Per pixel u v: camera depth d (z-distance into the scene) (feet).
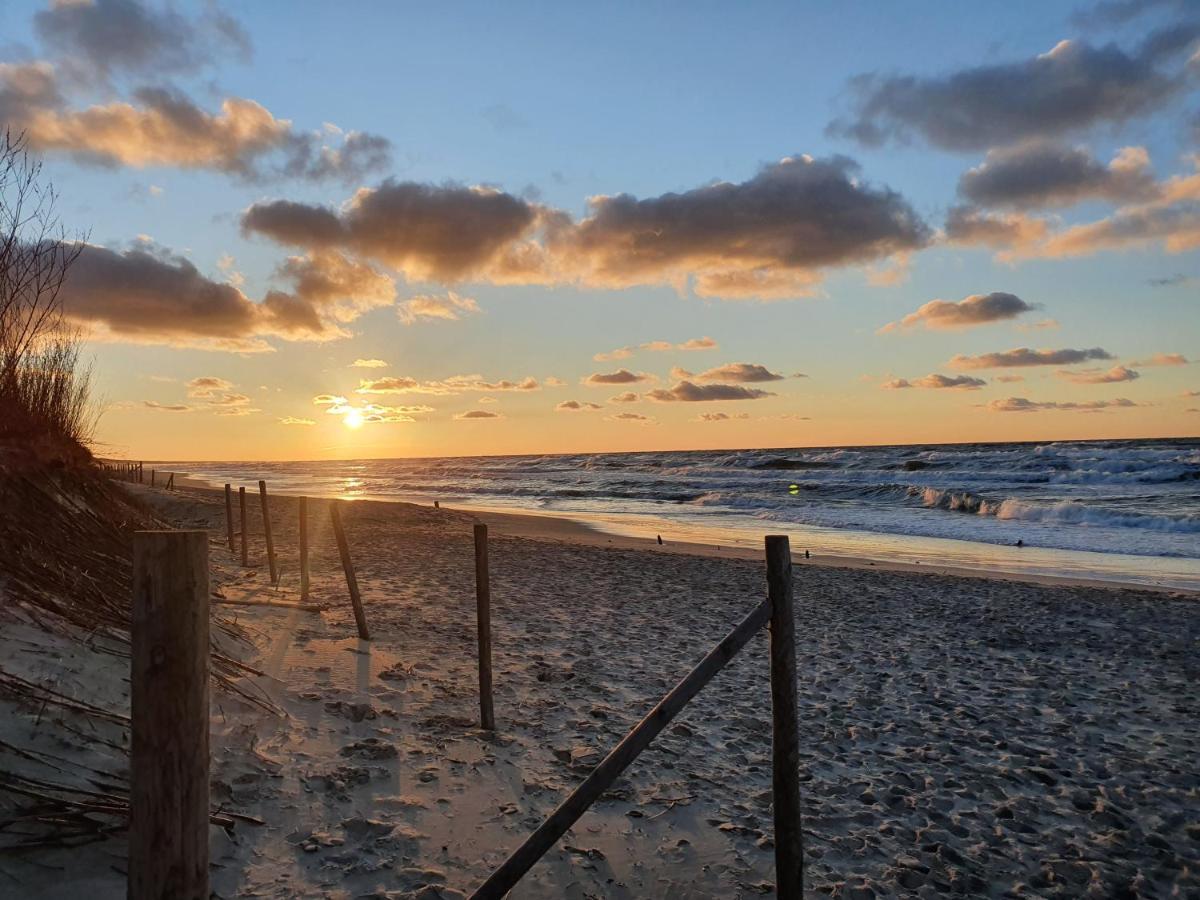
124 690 15.98
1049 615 41.24
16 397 20.77
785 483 160.97
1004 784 19.56
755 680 28.09
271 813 14.40
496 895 9.79
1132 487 130.72
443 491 187.11
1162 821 17.76
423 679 23.84
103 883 11.06
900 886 14.60
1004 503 104.78
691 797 17.46
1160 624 39.32
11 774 11.79
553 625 34.78
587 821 15.85
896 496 133.39
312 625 28.78
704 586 48.39
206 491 111.34
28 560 17.75
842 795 18.56
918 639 35.65
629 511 126.00
